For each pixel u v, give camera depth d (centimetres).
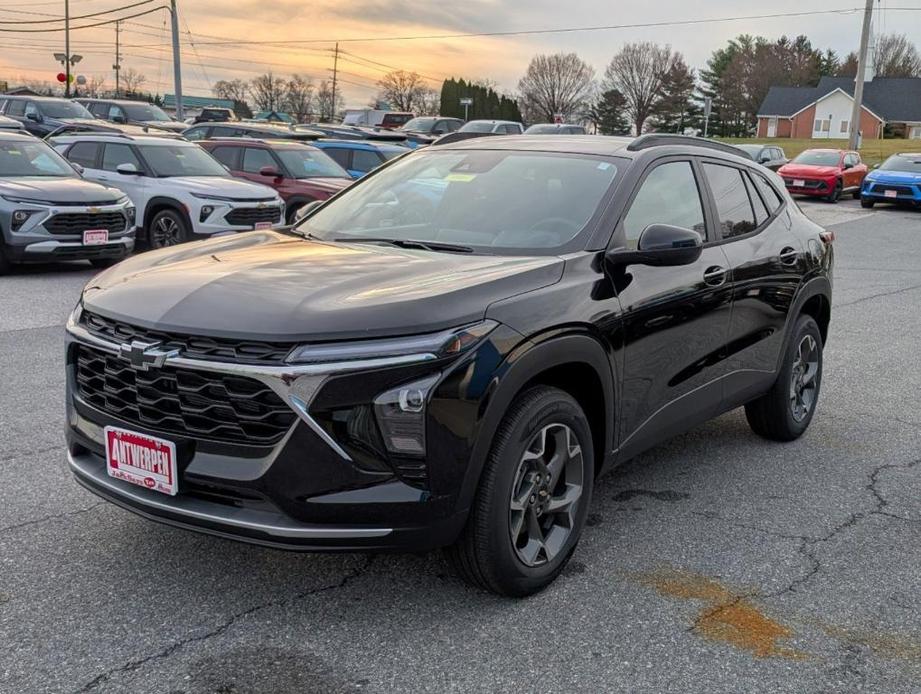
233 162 1453
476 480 298
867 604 337
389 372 279
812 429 560
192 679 275
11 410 536
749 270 449
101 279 350
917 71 11844
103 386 322
